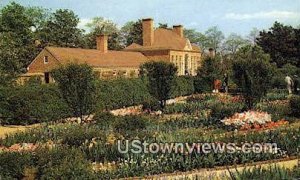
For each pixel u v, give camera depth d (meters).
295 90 43.56
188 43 79.69
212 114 25.20
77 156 13.23
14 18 71.12
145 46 75.62
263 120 22.33
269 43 74.62
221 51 120.31
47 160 12.48
